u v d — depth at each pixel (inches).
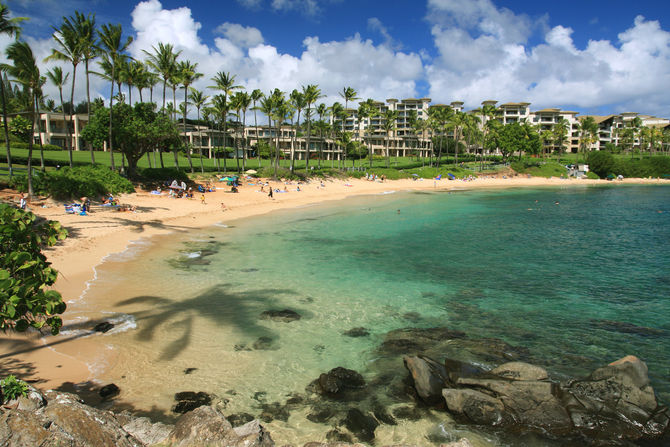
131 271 746.8
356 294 668.1
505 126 4667.8
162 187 1825.8
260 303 612.4
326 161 4680.1
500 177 4222.4
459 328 535.5
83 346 442.3
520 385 362.3
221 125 4242.1
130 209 1342.3
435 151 5748.0
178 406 342.6
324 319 557.9
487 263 892.0
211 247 987.3
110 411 301.9
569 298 661.9
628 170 4392.2
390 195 2625.5
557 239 1192.2
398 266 855.1
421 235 1234.6
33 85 1264.8
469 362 439.5
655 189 3339.1
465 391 352.8
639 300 653.3
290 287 695.1
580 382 367.2
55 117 3277.6
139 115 1788.9
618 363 362.3
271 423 329.1
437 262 895.1
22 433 213.0
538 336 512.7
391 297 656.4
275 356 446.0
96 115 1718.8
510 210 1913.1
